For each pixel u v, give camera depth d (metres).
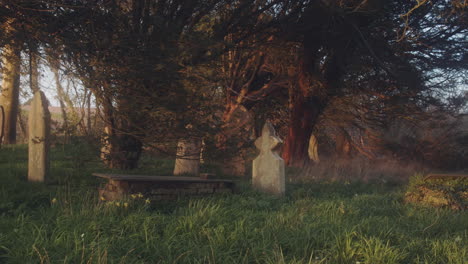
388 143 24.86
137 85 8.42
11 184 8.05
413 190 9.12
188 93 8.37
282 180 9.22
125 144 9.35
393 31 14.96
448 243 4.86
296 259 4.21
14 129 22.52
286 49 18.08
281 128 25.33
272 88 20.41
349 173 16.22
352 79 19.23
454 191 8.48
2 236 4.23
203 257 4.11
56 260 3.72
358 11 13.20
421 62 16.89
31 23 7.93
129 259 3.95
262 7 13.80
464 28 15.76
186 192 7.84
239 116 13.08
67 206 5.92
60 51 7.84
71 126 8.91
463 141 23.86
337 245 4.42
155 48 7.91
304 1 14.05
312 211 6.92
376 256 4.09
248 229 5.09
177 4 9.88
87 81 7.96
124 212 5.79
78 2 7.95
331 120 23.36
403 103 19.33
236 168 13.30
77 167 9.78
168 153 9.35
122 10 8.58
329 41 15.73
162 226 5.22
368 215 7.11
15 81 19.25
